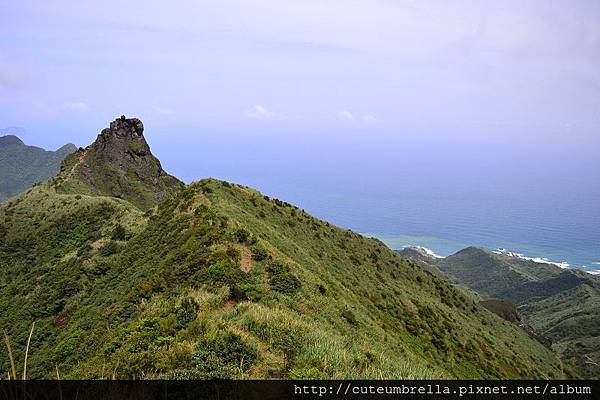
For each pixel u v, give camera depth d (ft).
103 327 100.99
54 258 234.58
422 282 281.95
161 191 442.09
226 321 59.77
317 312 92.02
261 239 133.69
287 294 94.58
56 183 371.35
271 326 57.11
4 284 227.20
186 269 104.63
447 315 228.22
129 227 216.13
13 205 317.01
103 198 282.97
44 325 152.35
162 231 164.86
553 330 566.77
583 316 581.53
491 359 188.34
